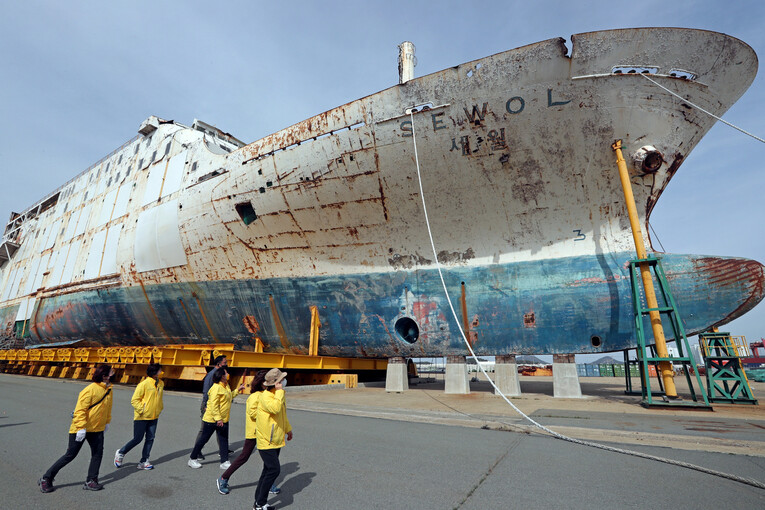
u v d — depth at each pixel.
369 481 4.59
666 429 7.12
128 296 22.36
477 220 13.72
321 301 16.17
